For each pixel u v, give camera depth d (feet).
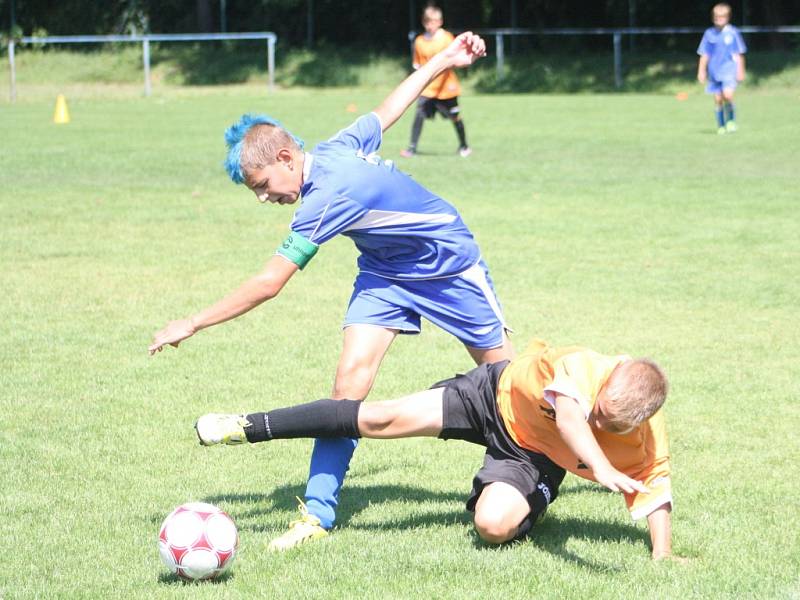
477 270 45.16
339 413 40.86
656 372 36.99
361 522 44.42
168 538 37.52
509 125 229.45
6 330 75.41
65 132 217.56
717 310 79.46
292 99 319.88
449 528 43.27
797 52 344.90
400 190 42.96
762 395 60.64
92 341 72.79
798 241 103.65
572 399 37.37
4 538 42.24
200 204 128.47
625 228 111.04
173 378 64.80
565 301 82.17
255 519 44.57
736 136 196.24
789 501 45.75
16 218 118.21
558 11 396.98
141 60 393.70
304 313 80.79
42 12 427.74
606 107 276.41
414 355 69.87
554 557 39.91
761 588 36.83
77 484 48.60
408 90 47.85
